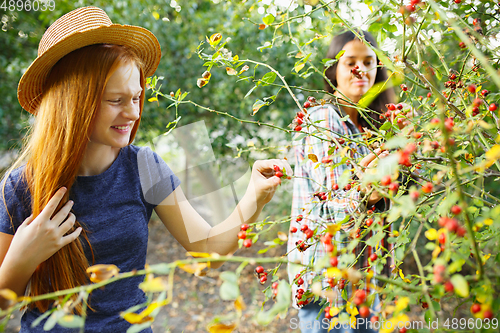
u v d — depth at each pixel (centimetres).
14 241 82
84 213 98
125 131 94
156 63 119
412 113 72
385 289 53
